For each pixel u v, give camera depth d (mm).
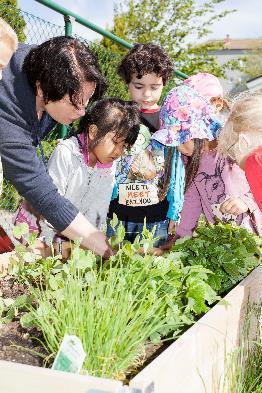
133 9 16125
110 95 4551
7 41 1528
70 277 1555
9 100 1808
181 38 16109
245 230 2256
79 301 1461
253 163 1765
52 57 1729
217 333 1559
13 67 1825
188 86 2551
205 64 16766
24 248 1820
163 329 1586
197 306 1610
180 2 15656
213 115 2461
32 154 1917
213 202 2572
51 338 1401
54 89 1748
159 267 1671
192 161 2416
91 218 2529
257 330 2107
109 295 1499
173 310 1545
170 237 2926
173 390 1233
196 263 1988
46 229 2281
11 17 3385
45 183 1930
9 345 1451
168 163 2674
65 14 3508
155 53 2877
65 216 1945
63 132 3623
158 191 2771
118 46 14281
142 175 2729
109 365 1334
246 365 1961
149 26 16094
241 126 1883
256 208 2467
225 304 1638
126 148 2516
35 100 1869
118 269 1719
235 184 2490
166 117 2455
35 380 1052
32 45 1993
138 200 2750
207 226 2377
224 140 2014
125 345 1396
